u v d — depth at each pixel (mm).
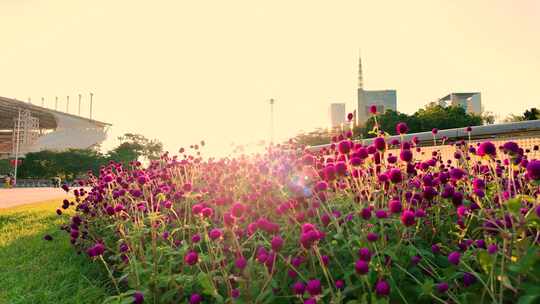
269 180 3889
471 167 4102
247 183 4488
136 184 4688
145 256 3266
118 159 63156
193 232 3779
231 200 3590
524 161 2867
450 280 2207
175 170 5746
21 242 6340
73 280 4109
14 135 91000
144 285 2840
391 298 2172
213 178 5027
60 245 5875
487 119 58938
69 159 66812
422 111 46500
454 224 2934
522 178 3176
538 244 1906
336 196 3418
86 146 104250
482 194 2678
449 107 45562
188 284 2742
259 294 2355
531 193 2881
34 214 10266
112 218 4383
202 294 2822
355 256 2297
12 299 3574
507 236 1783
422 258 2389
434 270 2254
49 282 4074
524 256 1686
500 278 1710
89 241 4562
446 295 2131
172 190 4582
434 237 2994
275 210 3279
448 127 42344
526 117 44281
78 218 4633
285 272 2584
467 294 1963
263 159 5629
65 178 62375
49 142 99188
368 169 3146
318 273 2529
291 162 4246
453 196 2668
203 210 2826
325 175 2756
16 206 13492
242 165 5246
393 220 2426
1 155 97500
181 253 2875
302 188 2793
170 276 2783
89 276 4223
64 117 101125
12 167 77000
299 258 2541
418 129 41938
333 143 4453
